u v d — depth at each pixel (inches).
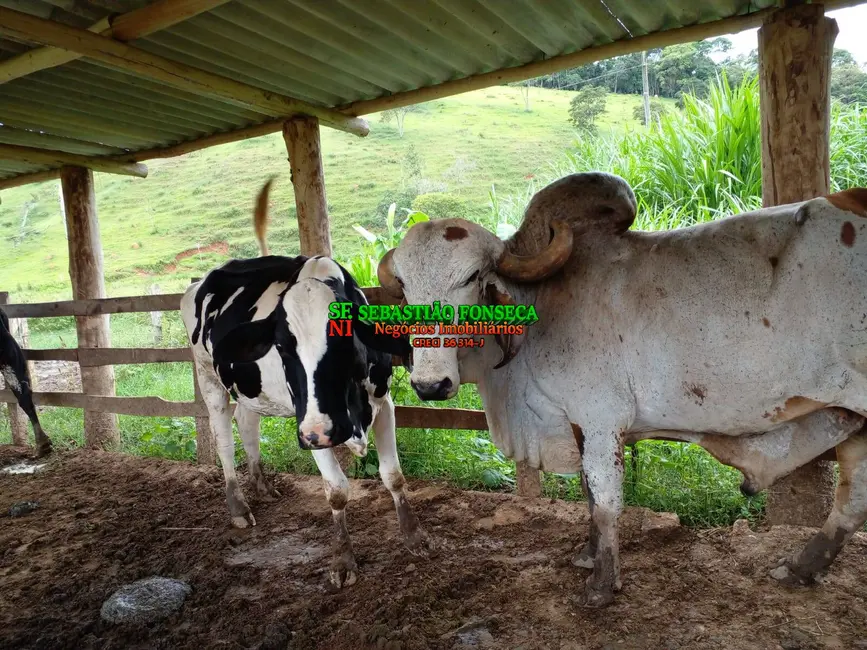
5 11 118.4
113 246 1045.8
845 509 100.2
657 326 96.7
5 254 1174.3
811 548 103.6
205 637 105.7
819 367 87.9
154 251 1001.5
